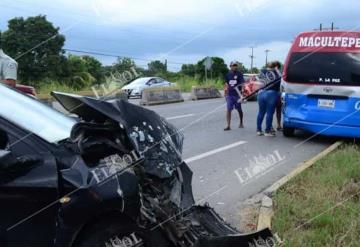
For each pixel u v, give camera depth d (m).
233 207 6.18
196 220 4.19
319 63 10.89
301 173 7.29
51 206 3.26
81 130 3.64
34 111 3.95
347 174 7.25
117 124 3.79
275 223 5.17
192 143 10.64
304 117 11.10
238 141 11.05
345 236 4.87
